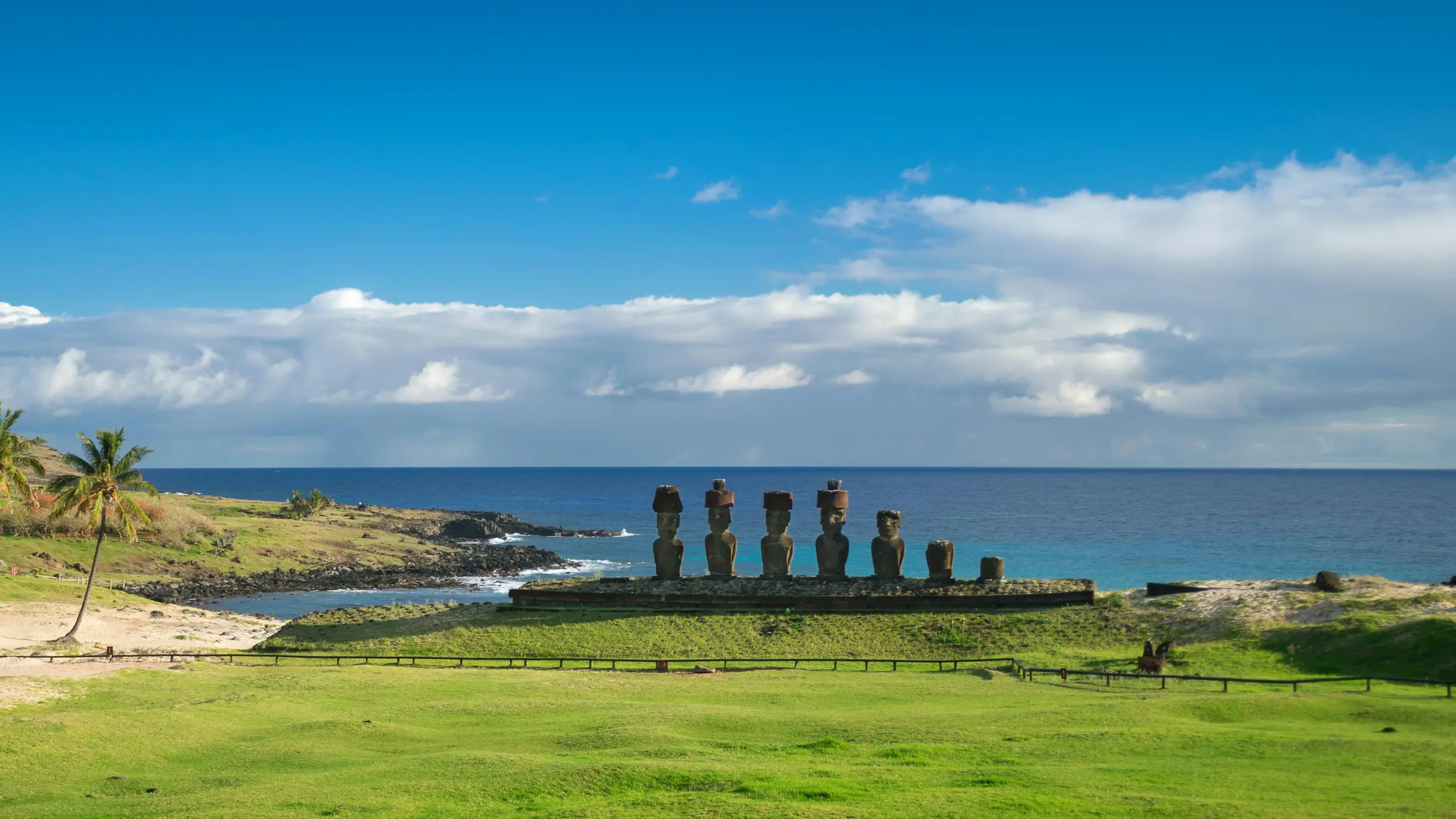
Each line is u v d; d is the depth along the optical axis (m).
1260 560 140.12
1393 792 23.25
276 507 189.75
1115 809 22.48
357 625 61.41
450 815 24.33
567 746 31.73
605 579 65.06
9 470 68.62
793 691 41.75
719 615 58.91
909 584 60.69
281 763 31.00
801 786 25.27
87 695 41.25
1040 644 51.72
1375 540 171.00
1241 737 29.77
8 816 25.55
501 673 48.03
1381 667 40.50
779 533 64.38
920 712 36.47
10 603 76.69
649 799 24.75
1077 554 147.38
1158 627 52.38
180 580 111.62
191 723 35.53
